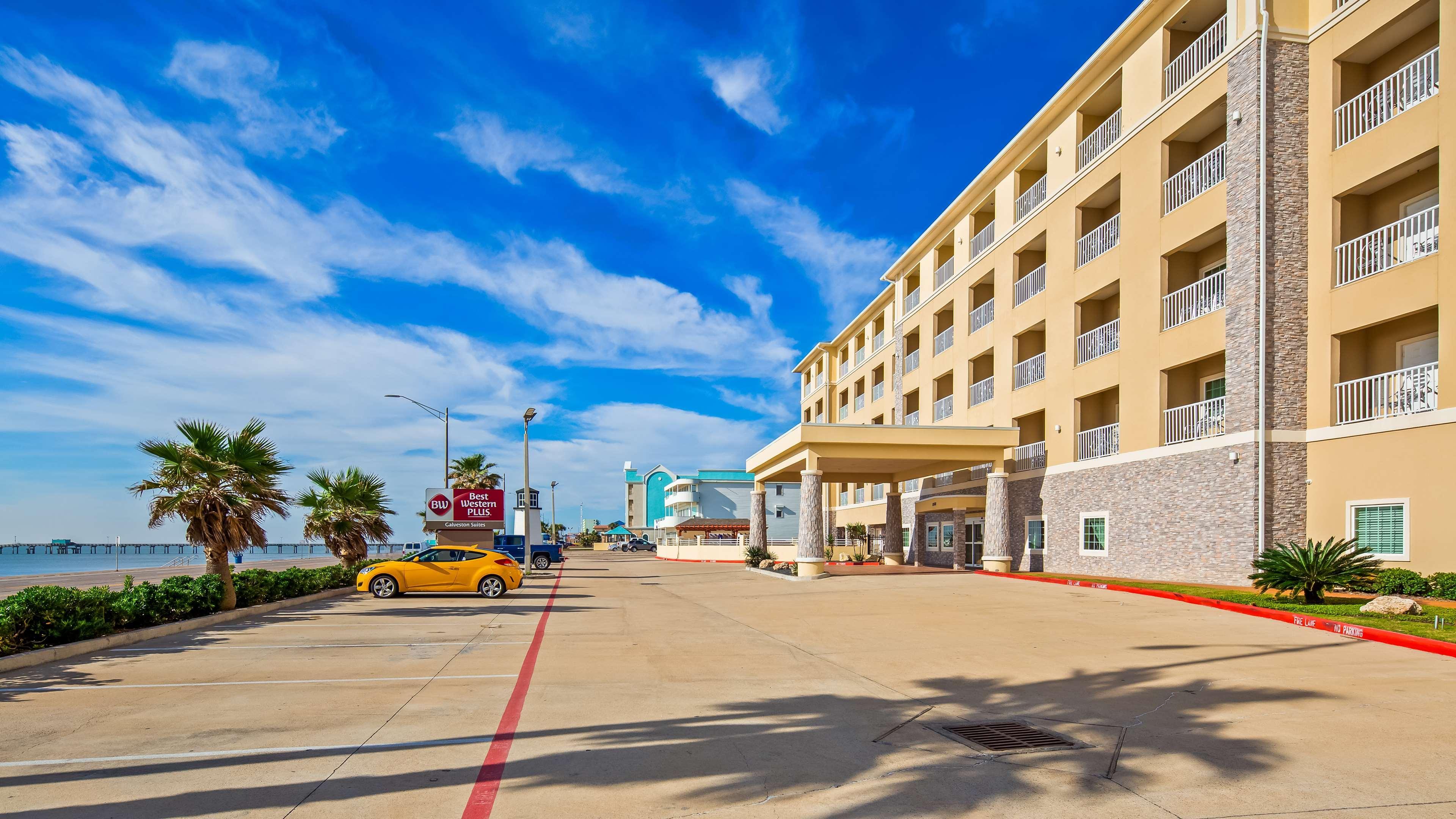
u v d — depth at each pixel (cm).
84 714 806
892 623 1546
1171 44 2375
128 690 933
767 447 3406
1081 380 2694
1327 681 927
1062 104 2836
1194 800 552
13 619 1120
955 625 1498
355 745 691
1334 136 1934
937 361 3903
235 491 1784
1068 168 2809
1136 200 2450
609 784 588
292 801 548
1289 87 2005
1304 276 1972
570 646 1292
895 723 779
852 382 5409
